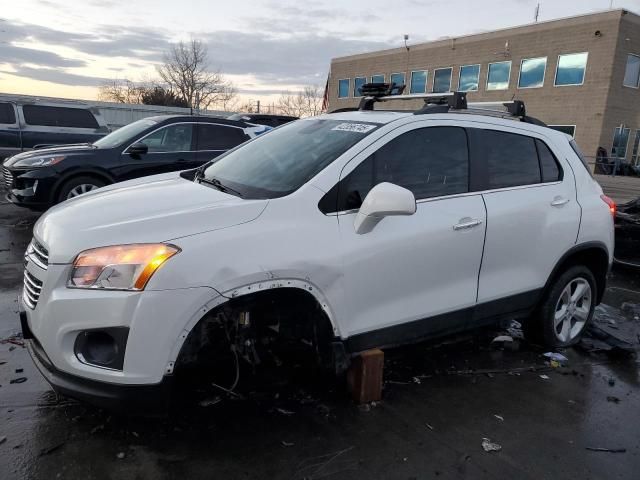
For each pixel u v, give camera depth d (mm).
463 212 3438
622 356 4289
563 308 4305
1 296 4844
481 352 4227
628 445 3037
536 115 29047
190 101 46812
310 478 2592
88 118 14258
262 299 2777
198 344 2654
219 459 2688
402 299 3227
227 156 3986
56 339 2500
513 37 29656
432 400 3404
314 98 58188
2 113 13109
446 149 3504
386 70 37406
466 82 32500
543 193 3936
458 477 2656
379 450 2834
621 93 26578
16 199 7680
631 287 6406
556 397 3555
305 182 2984
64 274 2521
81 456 2648
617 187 18625
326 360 3039
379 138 3234
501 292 3734
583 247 4152
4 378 3354
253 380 3379
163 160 8133
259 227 2721
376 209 2855
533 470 2750
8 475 2484
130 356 2420
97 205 2961
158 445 2770
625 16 25516
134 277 2428
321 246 2846
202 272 2496
